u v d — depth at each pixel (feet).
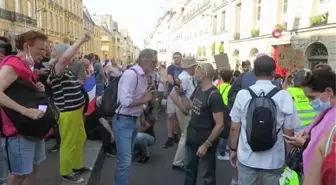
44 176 14.30
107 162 19.31
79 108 13.39
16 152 9.23
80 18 181.57
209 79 12.14
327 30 50.19
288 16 61.72
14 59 8.98
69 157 13.55
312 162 5.07
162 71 38.01
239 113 9.64
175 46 207.00
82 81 17.61
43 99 9.62
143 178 16.65
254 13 76.69
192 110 12.69
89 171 14.70
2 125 9.26
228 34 93.91
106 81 40.01
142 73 12.23
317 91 8.11
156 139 25.13
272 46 67.00
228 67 25.46
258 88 9.41
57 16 133.28
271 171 9.34
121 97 11.94
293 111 9.25
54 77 12.51
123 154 12.56
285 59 23.03
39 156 10.42
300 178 9.03
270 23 68.13
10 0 86.28
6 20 82.84
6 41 11.96
